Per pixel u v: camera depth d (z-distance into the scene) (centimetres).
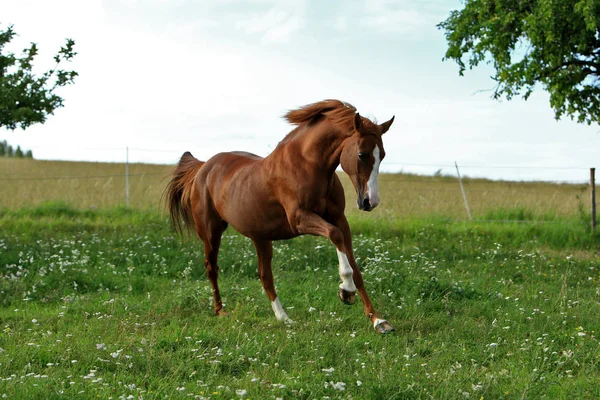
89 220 1458
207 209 761
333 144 602
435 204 1686
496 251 1040
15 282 837
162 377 490
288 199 626
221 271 943
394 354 536
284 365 513
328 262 994
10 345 572
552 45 1262
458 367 489
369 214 1548
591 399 429
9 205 1642
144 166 3966
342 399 425
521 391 437
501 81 1361
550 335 585
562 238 1255
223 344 569
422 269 889
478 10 1329
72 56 1122
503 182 2456
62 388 447
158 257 1005
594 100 1391
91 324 660
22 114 1045
